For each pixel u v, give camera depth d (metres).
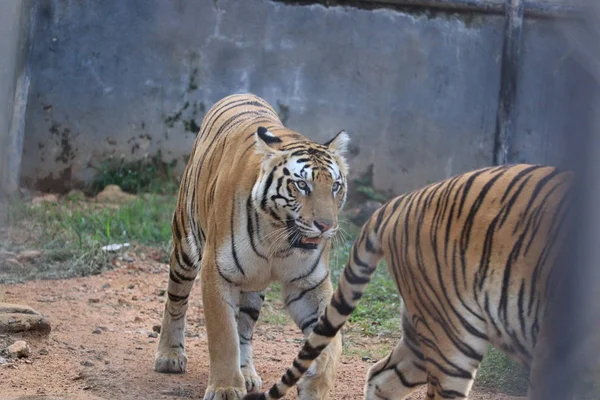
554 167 6.29
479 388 9.67
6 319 10.40
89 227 16.28
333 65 19.55
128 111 19.11
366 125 19.70
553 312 5.88
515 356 6.31
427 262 6.57
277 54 19.39
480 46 19.75
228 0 19.17
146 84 19.14
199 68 19.23
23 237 15.52
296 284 8.63
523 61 19.75
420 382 7.42
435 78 19.75
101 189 18.97
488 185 6.40
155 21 19.05
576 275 5.79
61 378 9.31
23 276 13.89
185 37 19.14
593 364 6.32
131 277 14.27
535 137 19.88
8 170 17.31
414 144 19.81
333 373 8.31
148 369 9.96
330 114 19.59
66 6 18.73
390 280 14.51
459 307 6.43
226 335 8.48
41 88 18.75
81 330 11.34
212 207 8.79
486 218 6.29
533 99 19.80
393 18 19.55
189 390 9.26
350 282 7.14
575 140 5.96
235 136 9.18
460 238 6.38
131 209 17.17
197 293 13.87
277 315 12.99
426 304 6.66
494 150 19.56
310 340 7.20
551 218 6.00
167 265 14.98
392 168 19.80
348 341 11.79
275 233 8.38
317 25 19.44
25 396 8.43
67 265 14.43
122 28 18.97
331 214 8.30
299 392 8.21
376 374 7.53
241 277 8.55
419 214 6.70
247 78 19.38
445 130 19.86
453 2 19.44
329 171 8.47
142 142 19.22
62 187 18.97
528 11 19.52
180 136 19.30
